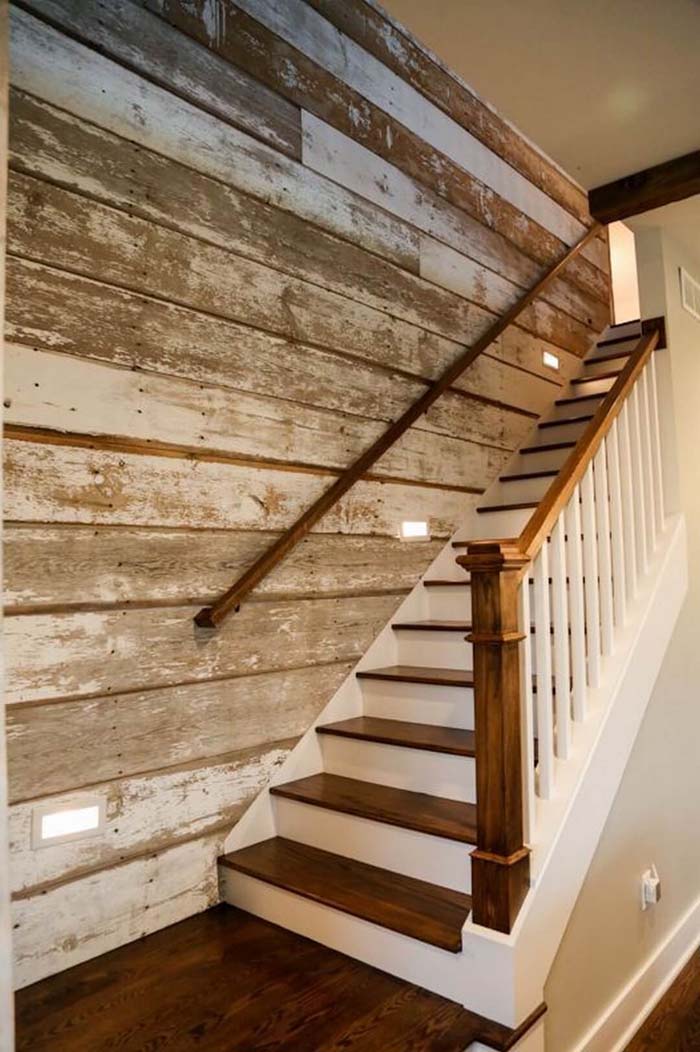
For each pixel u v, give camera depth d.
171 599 2.12
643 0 1.89
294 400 2.53
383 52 3.03
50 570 1.84
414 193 3.15
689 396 3.12
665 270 3.00
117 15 2.04
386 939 1.85
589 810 2.04
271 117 2.49
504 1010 1.64
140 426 2.04
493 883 1.69
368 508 2.87
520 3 1.90
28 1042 1.58
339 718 2.70
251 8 2.45
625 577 2.58
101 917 1.93
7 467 1.76
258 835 2.37
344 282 2.76
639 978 2.43
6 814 1.26
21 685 1.78
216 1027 1.63
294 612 2.53
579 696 2.17
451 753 2.26
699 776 3.04
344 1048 1.56
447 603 3.07
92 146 1.95
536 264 4.00
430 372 3.18
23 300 1.79
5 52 1.36
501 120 3.82
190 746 2.17
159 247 2.11
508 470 3.71
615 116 2.43
